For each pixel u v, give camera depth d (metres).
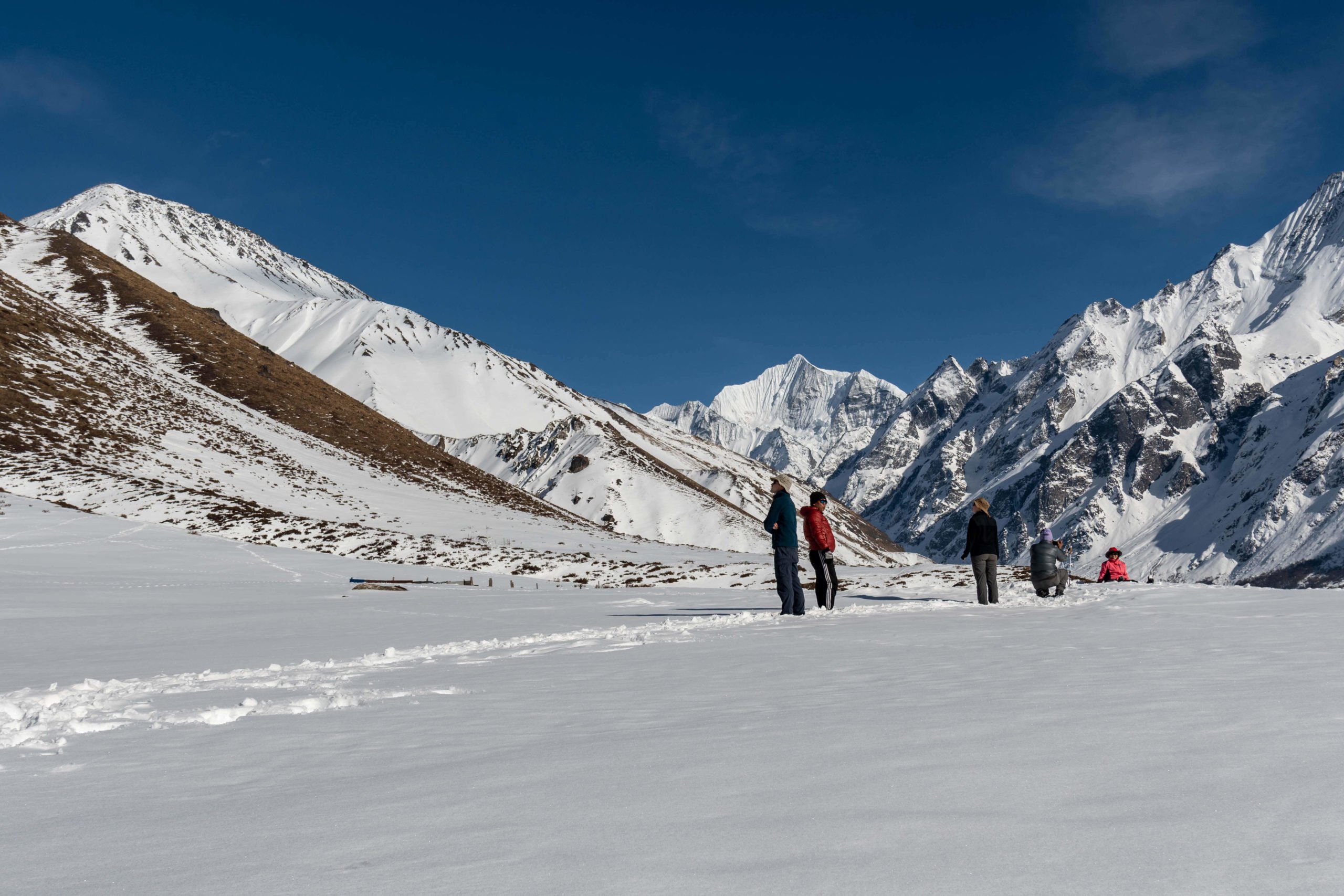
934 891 2.38
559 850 2.94
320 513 74.12
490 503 101.50
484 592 37.47
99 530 51.53
